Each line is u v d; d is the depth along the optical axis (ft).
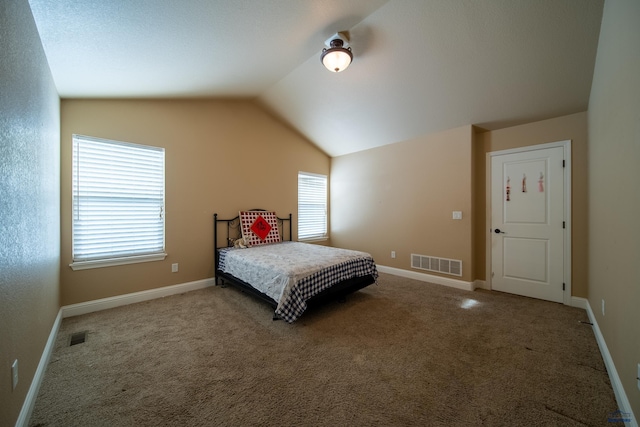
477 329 7.59
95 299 8.98
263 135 14.01
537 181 10.28
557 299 9.80
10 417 3.69
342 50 7.82
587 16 6.43
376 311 8.95
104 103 9.21
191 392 5.00
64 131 8.39
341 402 4.73
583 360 6.01
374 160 15.12
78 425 4.23
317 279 8.38
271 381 5.32
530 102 9.30
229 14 5.88
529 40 7.28
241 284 10.01
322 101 12.25
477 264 11.85
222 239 12.30
